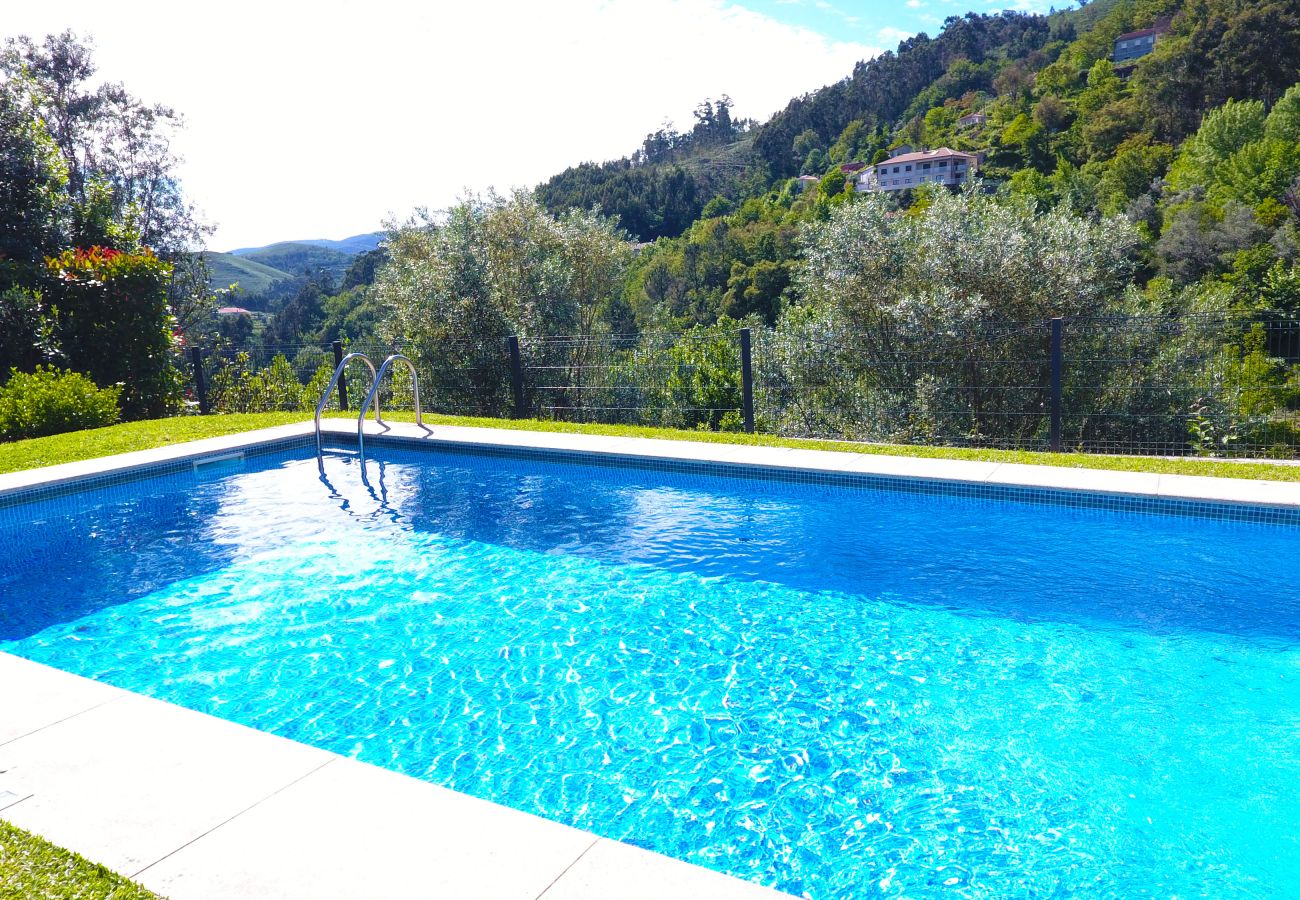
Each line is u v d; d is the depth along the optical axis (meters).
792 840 2.95
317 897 2.11
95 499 8.02
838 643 4.59
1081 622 4.73
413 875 2.20
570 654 4.55
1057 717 3.73
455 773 3.43
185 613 5.26
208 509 7.68
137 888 2.14
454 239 15.56
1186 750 3.44
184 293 24.58
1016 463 7.42
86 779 2.72
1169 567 5.47
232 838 2.38
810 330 14.30
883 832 2.98
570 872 2.20
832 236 14.33
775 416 14.33
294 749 2.91
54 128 22.47
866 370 13.95
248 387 15.23
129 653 4.68
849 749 3.53
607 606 5.24
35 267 13.41
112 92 23.52
